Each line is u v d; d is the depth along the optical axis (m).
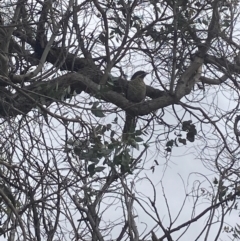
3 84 5.79
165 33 6.09
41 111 4.93
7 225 4.60
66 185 4.66
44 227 4.66
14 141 4.98
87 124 4.71
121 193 4.71
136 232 4.45
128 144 4.72
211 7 6.05
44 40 6.18
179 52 6.26
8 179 4.74
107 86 5.54
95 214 4.63
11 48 6.20
